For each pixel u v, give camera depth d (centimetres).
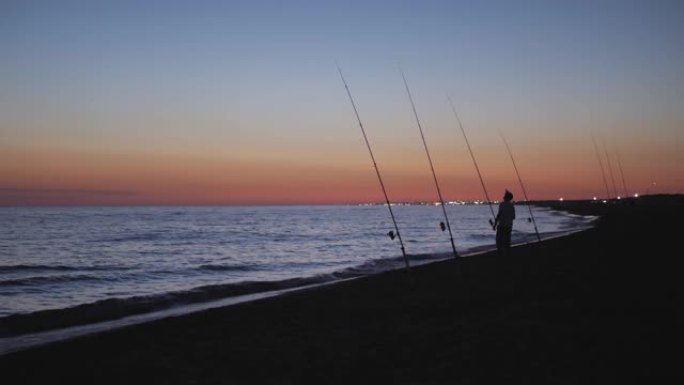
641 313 816
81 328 1088
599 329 735
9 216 9944
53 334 1034
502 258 1762
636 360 593
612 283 1118
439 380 571
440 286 1277
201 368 693
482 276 1403
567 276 1286
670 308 838
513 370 587
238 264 2578
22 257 3011
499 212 1759
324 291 1316
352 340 780
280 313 1045
